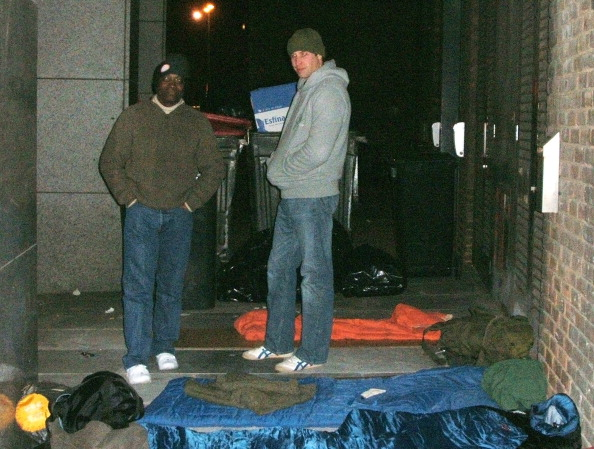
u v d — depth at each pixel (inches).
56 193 289.4
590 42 154.6
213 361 218.4
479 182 319.3
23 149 161.9
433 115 444.1
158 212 199.2
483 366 197.6
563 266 174.2
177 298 210.5
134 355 201.8
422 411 171.6
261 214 316.8
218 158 205.0
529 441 154.5
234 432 165.6
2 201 145.3
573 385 164.7
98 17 283.3
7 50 147.7
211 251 275.4
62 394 161.0
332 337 237.0
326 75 198.8
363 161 848.9
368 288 292.4
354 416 169.2
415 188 323.9
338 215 317.7
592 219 152.2
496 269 278.5
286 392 181.3
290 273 212.7
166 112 200.2
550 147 178.7
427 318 248.1
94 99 285.6
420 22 547.2
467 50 341.7
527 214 215.9
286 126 205.5
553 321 183.0
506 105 257.3
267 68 1002.7
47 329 249.4
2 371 146.3
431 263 326.0
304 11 989.2
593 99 152.4
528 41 220.2
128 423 156.2
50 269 292.7
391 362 216.2
